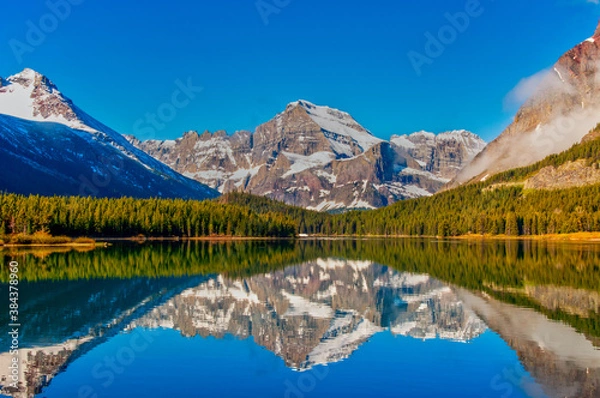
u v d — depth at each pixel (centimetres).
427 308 6044
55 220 19238
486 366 3791
